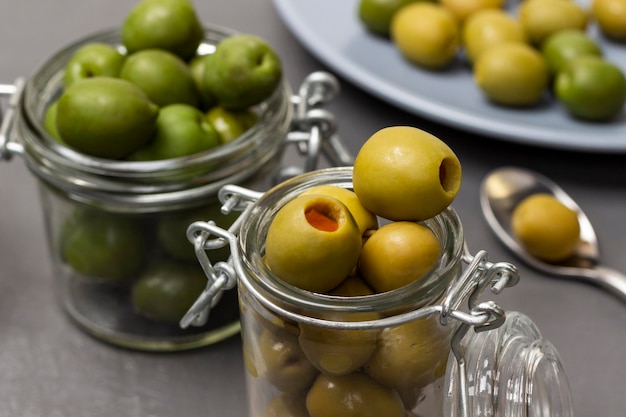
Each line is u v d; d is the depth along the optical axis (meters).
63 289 0.46
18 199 0.52
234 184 0.42
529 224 0.48
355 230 0.33
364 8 0.59
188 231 0.36
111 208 0.41
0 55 0.60
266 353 0.35
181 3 0.45
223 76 0.43
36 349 0.46
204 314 0.37
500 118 0.55
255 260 0.34
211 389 0.44
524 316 0.37
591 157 0.54
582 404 0.44
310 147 0.43
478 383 0.35
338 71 0.56
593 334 0.47
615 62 0.60
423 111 0.53
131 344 0.45
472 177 0.53
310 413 0.35
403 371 0.34
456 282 0.34
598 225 0.51
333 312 0.32
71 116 0.41
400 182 0.33
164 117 0.42
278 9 0.60
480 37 0.57
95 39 0.47
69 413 0.44
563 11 0.58
